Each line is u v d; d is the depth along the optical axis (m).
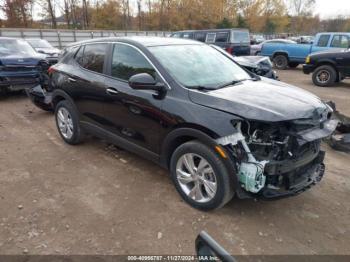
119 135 3.77
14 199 3.22
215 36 15.96
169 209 3.07
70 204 3.15
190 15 43.59
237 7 52.09
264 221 2.91
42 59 8.32
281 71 15.61
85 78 4.05
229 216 2.97
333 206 3.19
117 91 3.56
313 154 2.94
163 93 3.10
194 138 2.96
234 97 2.85
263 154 2.66
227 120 2.63
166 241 2.64
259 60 9.20
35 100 6.41
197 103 2.87
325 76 10.80
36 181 3.61
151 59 3.32
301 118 2.62
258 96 2.94
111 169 3.93
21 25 33.00
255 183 2.53
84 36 26.91
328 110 3.11
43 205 3.12
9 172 3.82
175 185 3.21
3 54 8.04
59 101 4.80
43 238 2.65
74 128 4.50
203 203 2.96
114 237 2.68
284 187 2.74
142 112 3.29
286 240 2.67
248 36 16.61
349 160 4.41
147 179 3.67
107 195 3.32
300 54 15.26
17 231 2.73
